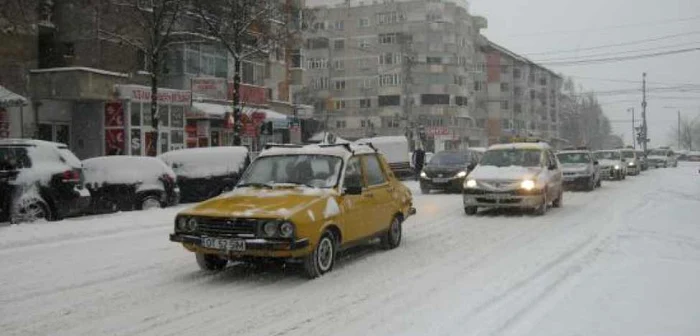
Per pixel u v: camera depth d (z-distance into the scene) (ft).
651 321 19.06
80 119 95.50
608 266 27.43
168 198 54.08
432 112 260.01
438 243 35.32
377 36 267.18
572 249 32.37
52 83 87.45
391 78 262.88
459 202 61.26
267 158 30.30
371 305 21.91
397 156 101.60
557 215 48.37
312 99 262.67
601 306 20.79
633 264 27.68
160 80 105.29
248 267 28.53
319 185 28.19
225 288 24.67
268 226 24.16
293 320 20.26
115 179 51.93
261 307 21.85
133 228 41.42
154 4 74.28
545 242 35.01
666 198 61.82
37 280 26.11
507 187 47.44
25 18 78.48
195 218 25.39
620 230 38.47
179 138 104.17
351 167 29.84
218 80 94.63
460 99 271.69
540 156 52.16
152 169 53.67
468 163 75.72
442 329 18.78
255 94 120.78
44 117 91.50
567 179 73.46
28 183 41.88
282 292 23.93
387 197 32.50
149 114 97.76
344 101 270.46
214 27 84.07
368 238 30.50
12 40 85.76
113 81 91.71
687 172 131.85
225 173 60.54
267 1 86.22
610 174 96.84
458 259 30.27
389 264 29.12
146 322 20.20
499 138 308.19
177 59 105.40
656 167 180.55
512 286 24.20
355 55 269.64
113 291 24.30
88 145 95.14
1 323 20.13
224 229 24.79
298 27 100.27
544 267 27.76
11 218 41.22
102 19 90.79
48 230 38.04
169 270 28.17
